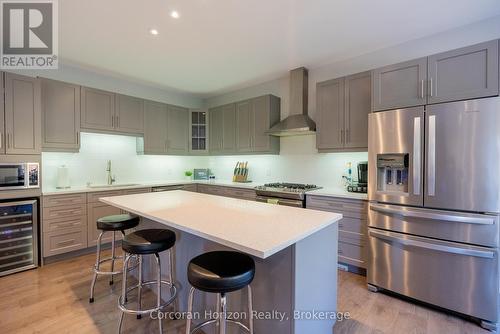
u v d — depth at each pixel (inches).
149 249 65.5
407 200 85.0
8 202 105.8
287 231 51.6
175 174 193.5
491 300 71.9
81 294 90.4
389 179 93.0
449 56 80.0
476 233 73.5
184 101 194.7
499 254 71.1
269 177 165.5
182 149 184.1
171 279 78.0
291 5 83.9
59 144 126.3
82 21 92.7
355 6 84.7
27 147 111.0
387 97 92.0
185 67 138.6
